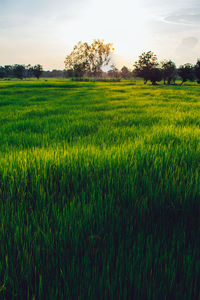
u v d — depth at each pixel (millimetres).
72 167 2732
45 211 1905
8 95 28094
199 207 1988
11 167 2758
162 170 2756
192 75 78438
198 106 11867
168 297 1191
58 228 1673
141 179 2498
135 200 2068
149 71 84812
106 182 2453
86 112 10062
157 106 12117
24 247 1456
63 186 2406
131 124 7000
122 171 2703
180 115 7977
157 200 2053
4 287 1179
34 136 5336
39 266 1348
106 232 1647
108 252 1444
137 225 1758
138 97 20234
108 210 1925
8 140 5051
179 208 1955
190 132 4902
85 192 2250
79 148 3803
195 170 2701
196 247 1487
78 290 1187
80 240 1536
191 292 1191
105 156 3119
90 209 1867
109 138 5031
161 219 1842
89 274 1257
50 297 1165
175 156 3215
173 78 92312
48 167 2838
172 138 4531
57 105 13922
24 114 9969
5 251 1469
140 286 1213
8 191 2260
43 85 63094
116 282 1223
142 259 1341
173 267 1303
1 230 1618
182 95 23141
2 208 1932
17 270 1342
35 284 1217
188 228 1741
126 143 4332
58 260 1402
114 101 16109
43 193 2242
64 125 6824
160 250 1441
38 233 1604
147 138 4562
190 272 1290
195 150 3602
